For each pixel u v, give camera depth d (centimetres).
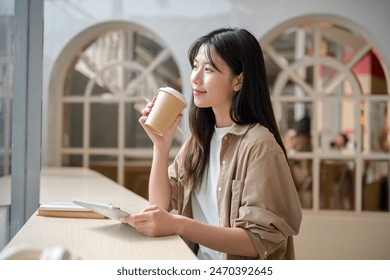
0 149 131
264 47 411
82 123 450
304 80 408
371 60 401
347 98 400
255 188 121
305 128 416
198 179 147
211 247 114
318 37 403
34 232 106
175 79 447
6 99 136
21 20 145
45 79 425
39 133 147
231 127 133
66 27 422
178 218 109
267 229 117
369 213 398
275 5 396
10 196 143
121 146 439
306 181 418
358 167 400
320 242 389
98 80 441
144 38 445
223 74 131
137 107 446
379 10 387
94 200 168
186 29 405
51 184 239
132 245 96
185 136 398
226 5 402
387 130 400
